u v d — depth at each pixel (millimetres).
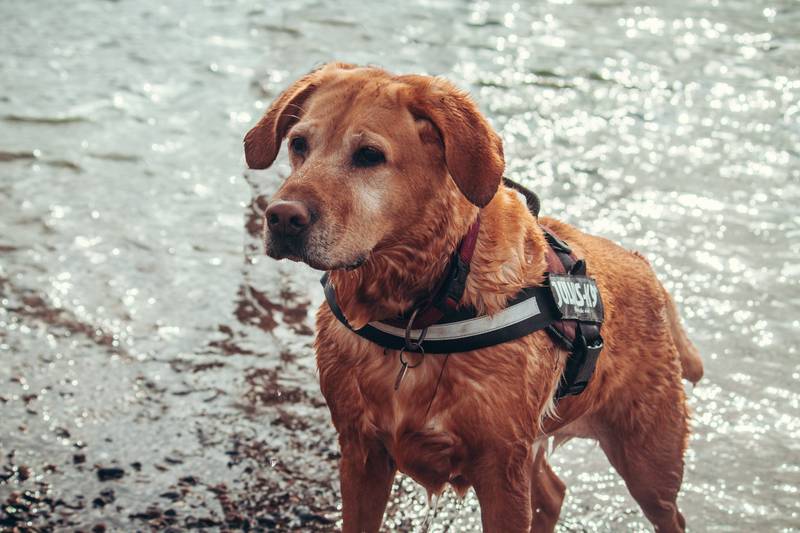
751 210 6988
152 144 8148
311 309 5949
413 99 3170
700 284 6070
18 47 10297
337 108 3211
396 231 3180
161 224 6906
